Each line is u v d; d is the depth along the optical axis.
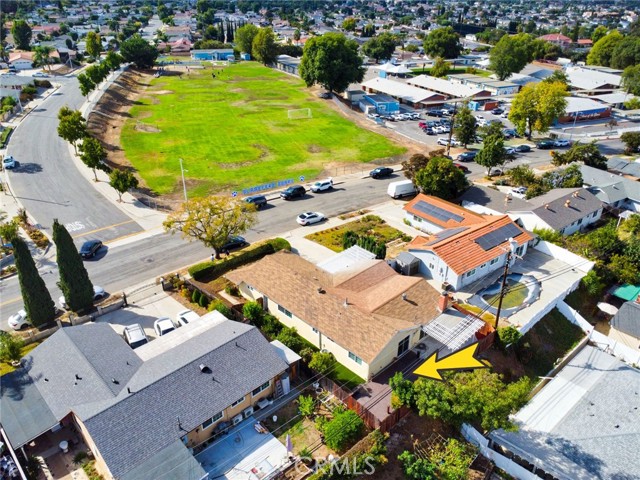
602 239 58.09
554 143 99.19
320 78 129.00
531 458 33.91
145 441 29.91
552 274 53.97
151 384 32.75
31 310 42.50
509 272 54.41
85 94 112.94
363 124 113.75
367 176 83.38
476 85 145.62
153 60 171.25
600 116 122.88
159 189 75.56
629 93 136.88
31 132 95.81
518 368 43.03
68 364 35.56
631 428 37.06
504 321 46.00
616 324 47.53
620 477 32.97
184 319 43.94
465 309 47.56
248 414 35.28
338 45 128.00
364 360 36.75
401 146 99.12
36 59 156.50
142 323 45.22
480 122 114.12
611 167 85.00
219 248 54.59
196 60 198.88
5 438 31.06
